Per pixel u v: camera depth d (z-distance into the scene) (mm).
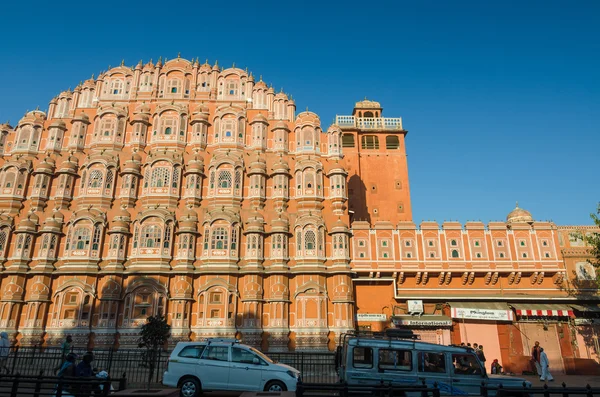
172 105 48500
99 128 47719
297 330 40406
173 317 39969
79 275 41000
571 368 39344
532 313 40812
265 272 42031
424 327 41281
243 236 43719
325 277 42562
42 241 42188
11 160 46062
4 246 42281
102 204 44188
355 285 43656
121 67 51031
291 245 43812
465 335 41156
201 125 48250
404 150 57312
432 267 42844
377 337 18969
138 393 13430
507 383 17078
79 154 47188
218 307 40812
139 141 47188
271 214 44875
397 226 44344
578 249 43750
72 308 40188
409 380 17125
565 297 42094
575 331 40812
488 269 42656
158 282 40875
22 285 41000
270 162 47906
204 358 19219
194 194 44844
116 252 41750
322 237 43688
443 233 44062
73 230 42375
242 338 39969
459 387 16984
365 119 58656
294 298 41688
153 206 44094
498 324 41344
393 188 55375
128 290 40562
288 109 51531
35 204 44406
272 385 18766
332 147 49125
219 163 46156
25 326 39438
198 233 43375
